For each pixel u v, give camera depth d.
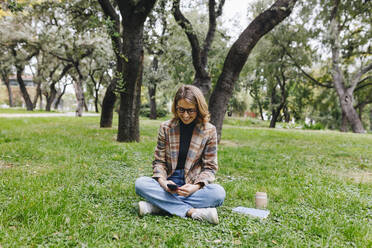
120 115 8.76
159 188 2.85
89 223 2.58
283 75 26.47
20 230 2.32
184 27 9.95
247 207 3.28
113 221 2.59
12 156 5.67
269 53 23.09
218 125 9.43
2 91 61.53
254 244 2.26
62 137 8.90
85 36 22.19
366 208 3.37
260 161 6.49
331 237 2.46
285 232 2.49
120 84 8.16
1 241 2.11
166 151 3.07
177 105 2.86
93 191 3.55
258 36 8.62
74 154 6.12
